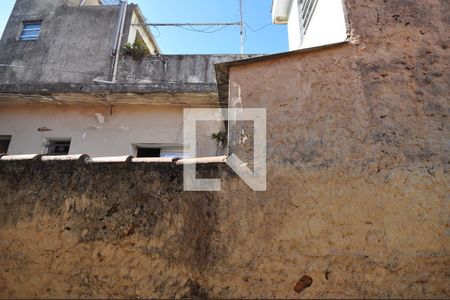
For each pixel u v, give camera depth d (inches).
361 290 70.8
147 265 76.9
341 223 75.7
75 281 77.6
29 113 220.8
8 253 82.9
